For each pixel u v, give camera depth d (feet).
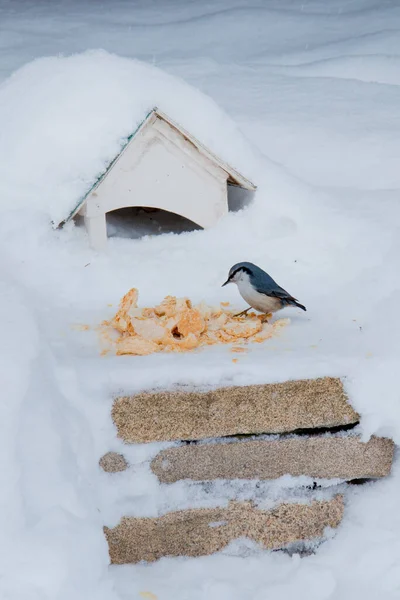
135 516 11.37
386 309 12.14
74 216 13.16
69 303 12.42
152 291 12.60
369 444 11.60
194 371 11.46
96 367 11.48
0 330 11.47
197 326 11.93
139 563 11.44
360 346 11.80
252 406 11.50
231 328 12.01
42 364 11.38
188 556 11.51
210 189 13.26
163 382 11.44
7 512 10.71
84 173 13.02
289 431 11.56
